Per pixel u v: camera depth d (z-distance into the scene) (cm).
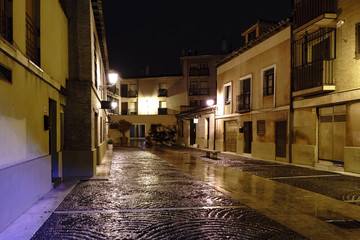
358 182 929
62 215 550
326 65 1202
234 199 696
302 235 455
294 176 1057
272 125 1611
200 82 4516
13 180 505
